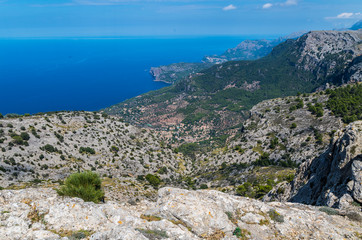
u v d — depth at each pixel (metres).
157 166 131.25
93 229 13.20
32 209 13.34
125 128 169.62
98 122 154.88
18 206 13.17
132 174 109.12
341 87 177.12
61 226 12.77
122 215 14.99
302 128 139.62
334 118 130.88
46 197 15.14
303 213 17.61
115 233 11.84
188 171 155.62
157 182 96.50
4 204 13.39
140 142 161.50
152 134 187.38
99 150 122.19
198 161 180.88
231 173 117.75
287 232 15.45
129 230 12.04
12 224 11.84
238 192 71.69
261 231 15.48
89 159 110.19
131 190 71.00
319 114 139.88
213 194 18.48
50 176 83.69
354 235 15.37
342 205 21.50
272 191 48.16
